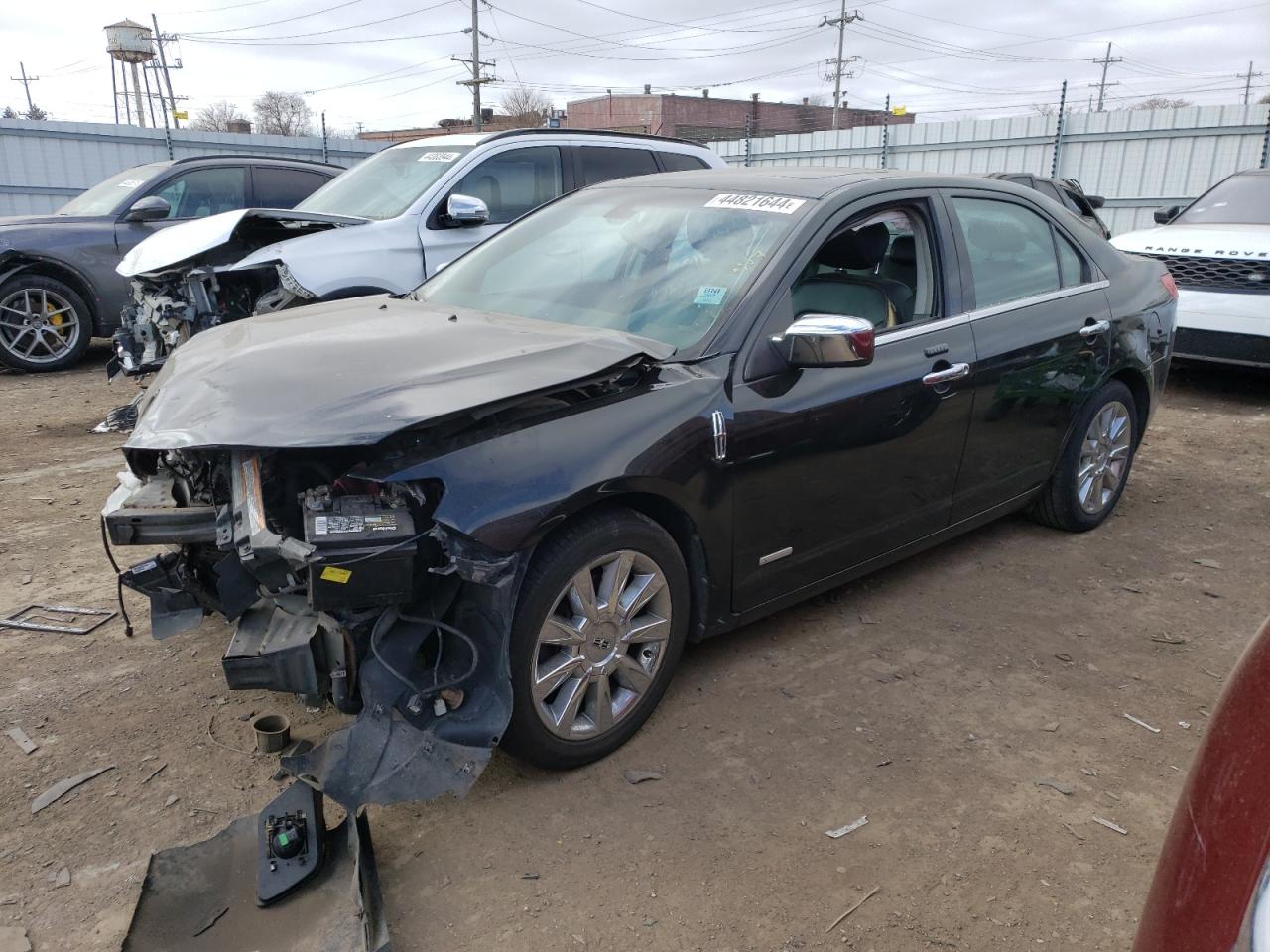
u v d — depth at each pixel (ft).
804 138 71.20
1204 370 31.17
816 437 10.66
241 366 9.13
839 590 13.70
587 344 9.55
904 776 9.44
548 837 8.52
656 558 9.55
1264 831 3.56
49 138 56.85
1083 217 37.06
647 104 197.98
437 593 8.36
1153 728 10.36
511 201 22.95
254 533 7.86
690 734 10.11
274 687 8.24
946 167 64.75
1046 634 12.47
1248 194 28.86
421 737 8.07
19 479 18.57
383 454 8.18
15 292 28.12
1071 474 15.20
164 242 20.98
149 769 9.36
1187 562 14.92
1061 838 8.59
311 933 7.06
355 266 20.01
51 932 7.39
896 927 7.54
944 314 12.43
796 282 10.80
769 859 8.27
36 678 11.02
